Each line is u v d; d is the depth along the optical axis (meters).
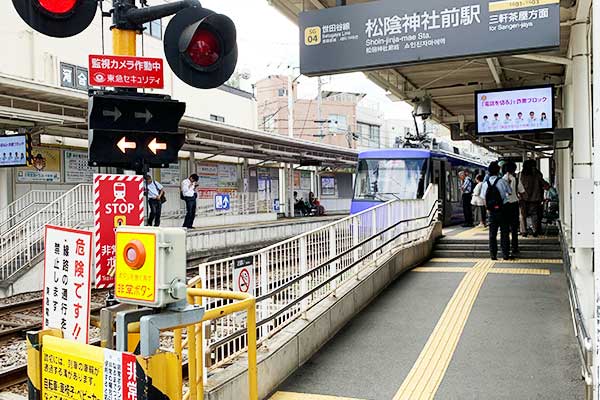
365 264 8.73
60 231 3.30
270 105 43.78
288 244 6.28
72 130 15.35
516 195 11.76
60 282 3.29
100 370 2.79
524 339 6.47
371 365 5.86
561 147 9.89
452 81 13.55
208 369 4.72
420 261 11.57
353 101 47.16
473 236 13.66
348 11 6.56
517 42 5.92
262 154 24.27
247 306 3.52
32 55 15.91
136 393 2.63
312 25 6.71
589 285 6.42
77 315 3.14
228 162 25.83
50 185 17.05
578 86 7.58
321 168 35.34
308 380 5.52
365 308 8.05
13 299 11.09
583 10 7.05
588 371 4.15
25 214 15.20
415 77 12.99
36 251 12.43
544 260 11.34
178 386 2.72
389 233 9.98
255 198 26.30
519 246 12.04
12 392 6.00
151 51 21.09
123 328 2.83
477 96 11.36
